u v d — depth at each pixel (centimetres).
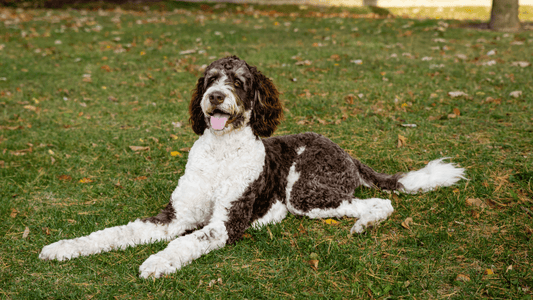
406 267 295
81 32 1241
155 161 499
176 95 742
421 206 379
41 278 290
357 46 1058
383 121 585
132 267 301
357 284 277
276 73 833
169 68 900
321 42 1117
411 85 739
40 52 1028
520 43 1022
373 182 406
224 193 332
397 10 1825
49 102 712
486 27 1308
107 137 570
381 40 1119
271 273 297
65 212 385
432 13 1766
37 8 1770
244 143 337
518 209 364
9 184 441
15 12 1581
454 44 1056
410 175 403
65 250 310
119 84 808
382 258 312
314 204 366
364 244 329
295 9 1823
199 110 357
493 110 598
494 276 286
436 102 647
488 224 348
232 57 349
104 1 1895
